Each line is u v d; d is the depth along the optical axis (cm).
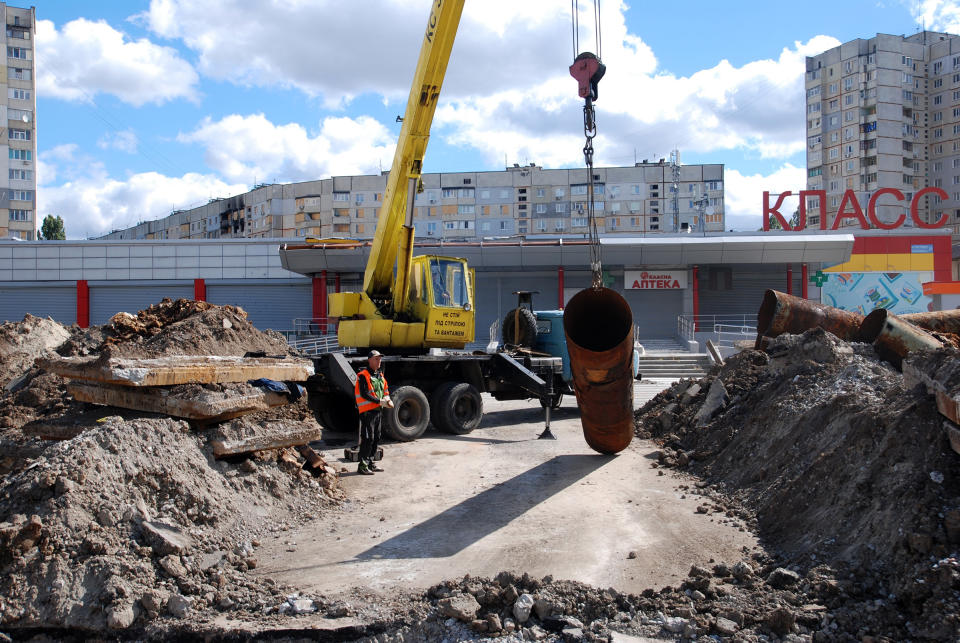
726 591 486
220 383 740
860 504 547
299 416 884
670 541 606
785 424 785
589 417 894
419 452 1024
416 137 1110
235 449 693
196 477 638
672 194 9719
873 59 9475
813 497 611
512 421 1373
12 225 7800
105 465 582
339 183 9869
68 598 471
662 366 2658
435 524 668
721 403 997
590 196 797
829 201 10025
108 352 710
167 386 718
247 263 3541
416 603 479
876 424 604
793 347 1002
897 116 9469
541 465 922
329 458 995
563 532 636
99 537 520
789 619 428
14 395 1038
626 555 573
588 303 855
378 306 1262
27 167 7906
